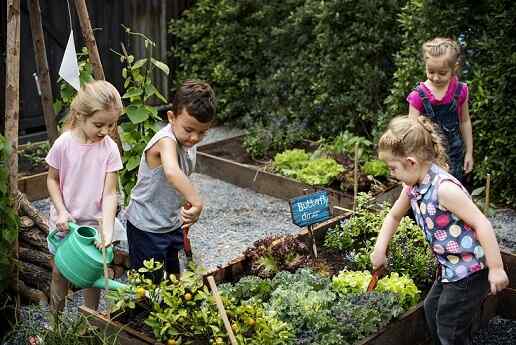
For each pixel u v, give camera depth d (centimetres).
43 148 718
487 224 329
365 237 476
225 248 559
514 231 588
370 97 745
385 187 626
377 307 366
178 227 392
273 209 644
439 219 340
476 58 647
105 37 834
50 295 445
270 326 337
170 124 366
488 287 346
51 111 514
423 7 659
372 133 727
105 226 378
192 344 341
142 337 345
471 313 348
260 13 837
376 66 741
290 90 826
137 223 383
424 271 429
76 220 394
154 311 354
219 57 881
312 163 668
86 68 504
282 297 376
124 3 845
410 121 346
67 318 378
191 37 895
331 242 471
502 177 633
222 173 712
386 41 743
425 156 340
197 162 733
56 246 390
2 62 744
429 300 369
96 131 375
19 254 475
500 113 618
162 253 383
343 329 354
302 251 447
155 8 882
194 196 352
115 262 495
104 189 391
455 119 492
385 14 740
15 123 411
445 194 333
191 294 352
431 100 485
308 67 794
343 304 369
